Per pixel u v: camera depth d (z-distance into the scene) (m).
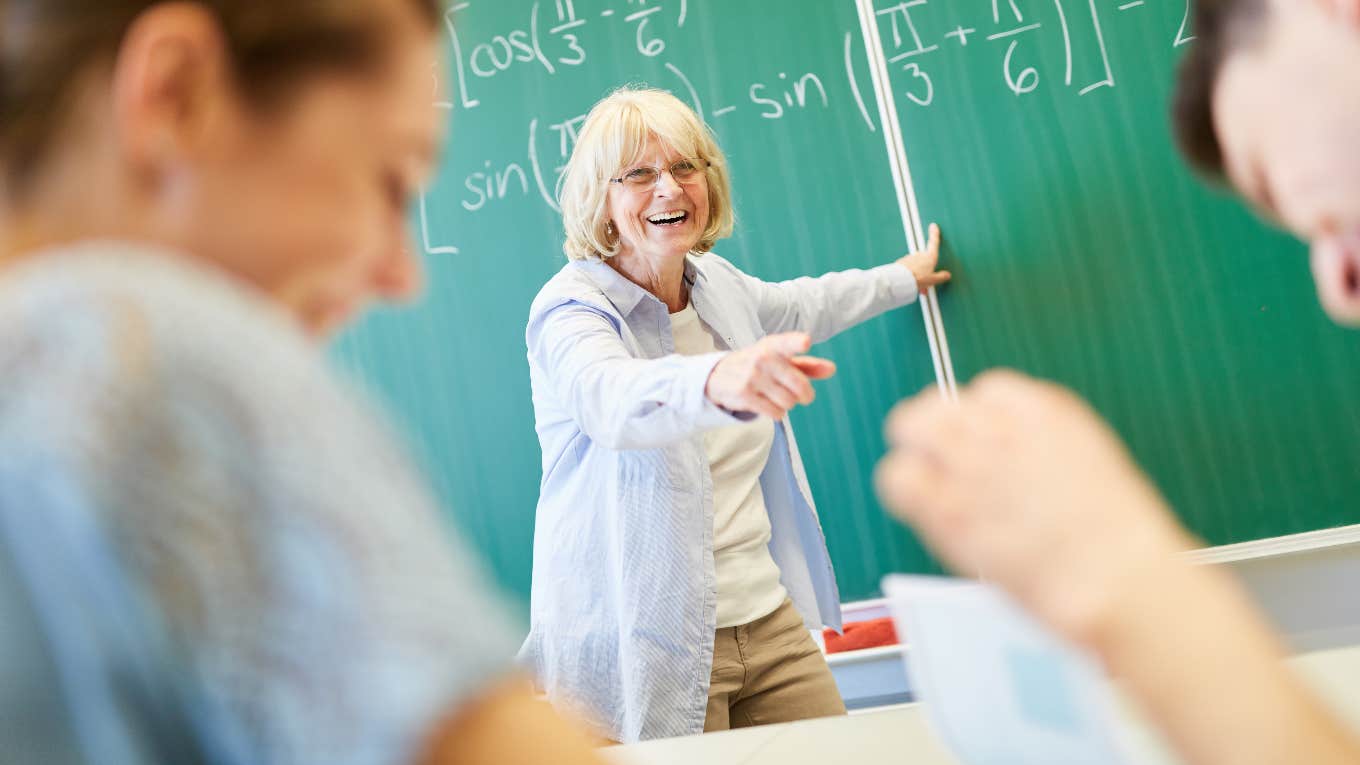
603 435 1.44
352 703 0.23
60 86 0.29
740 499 1.72
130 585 0.23
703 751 0.80
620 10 2.20
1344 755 0.23
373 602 0.24
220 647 0.23
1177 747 0.24
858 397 2.10
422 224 2.24
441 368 2.22
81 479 0.23
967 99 2.06
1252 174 0.40
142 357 0.24
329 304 0.36
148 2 0.29
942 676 0.40
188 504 0.24
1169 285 1.98
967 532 0.25
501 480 2.18
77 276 0.26
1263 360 1.94
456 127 2.24
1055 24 2.03
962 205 2.06
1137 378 1.99
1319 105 0.36
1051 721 0.34
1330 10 0.35
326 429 0.26
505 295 2.21
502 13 2.24
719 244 2.15
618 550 1.62
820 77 2.12
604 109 1.76
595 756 0.27
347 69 0.32
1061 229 2.02
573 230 1.77
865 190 2.10
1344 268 0.39
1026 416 0.26
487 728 0.25
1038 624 0.25
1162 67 1.98
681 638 1.58
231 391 0.25
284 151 0.31
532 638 1.73
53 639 0.24
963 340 2.05
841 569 2.08
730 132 2.15
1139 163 1.99
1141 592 0.24
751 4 2.15
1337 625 1.90
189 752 0.25
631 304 1.72
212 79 0.30
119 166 0.29
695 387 1.29
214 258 0.31
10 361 0.24
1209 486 1.96
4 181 0.30
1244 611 0.24
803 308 1.94
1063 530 0.24
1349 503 1.90
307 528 0.24
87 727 0.24
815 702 1.66
